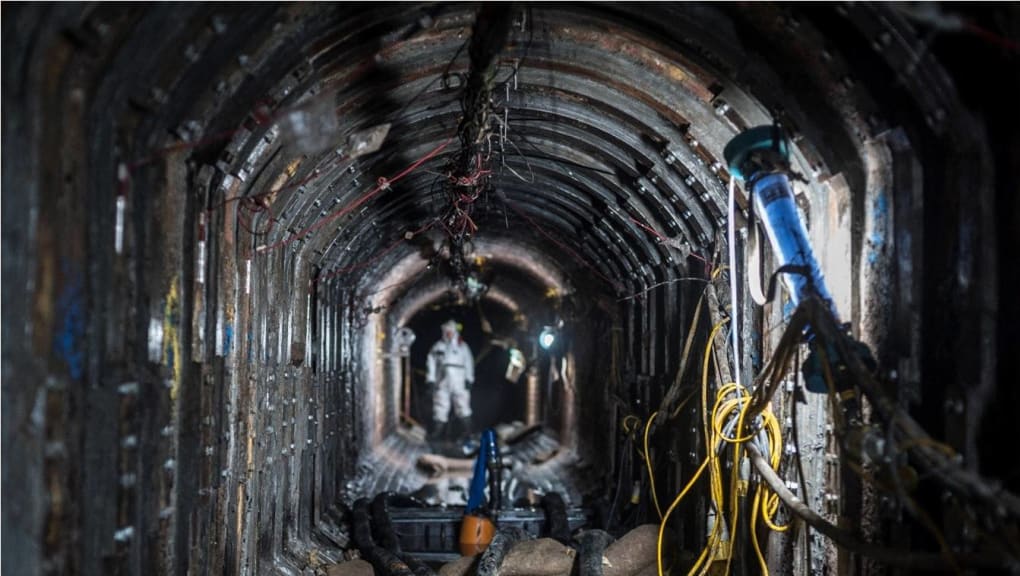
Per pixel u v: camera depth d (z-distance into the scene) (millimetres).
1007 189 3383
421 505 10812
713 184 6109
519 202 10492
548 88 6184
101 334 3455
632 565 6801
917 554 3498
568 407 15180
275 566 6852
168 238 4164
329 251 9078
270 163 5523
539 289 15734
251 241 5730
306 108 4168
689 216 6898
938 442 3562
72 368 3227
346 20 4449
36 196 3004
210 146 4555
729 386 5637
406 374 22500
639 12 4461
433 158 7996
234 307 5324
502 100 6414
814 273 4184
